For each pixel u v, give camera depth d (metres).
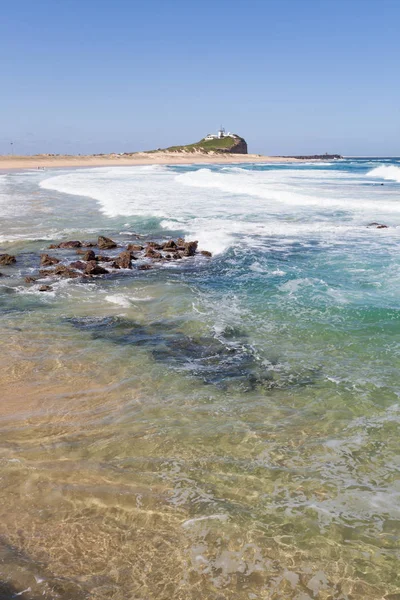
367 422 5.60
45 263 14.13
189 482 4.61
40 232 19.30
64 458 4.99
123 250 16.17
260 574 3.60
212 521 4.11
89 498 4.39
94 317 9.41
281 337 8.18
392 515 4.18
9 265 14.12
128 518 4.14
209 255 15.00
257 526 4.06
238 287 11.36
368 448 5.12
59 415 5.83
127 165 114.94
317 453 5.05
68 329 8.74
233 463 4.89
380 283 11.26
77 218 22.59
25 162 107.25
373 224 19.38
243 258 14.44
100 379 6.78
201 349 7.79
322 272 12.53
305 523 4.09
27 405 6.07
